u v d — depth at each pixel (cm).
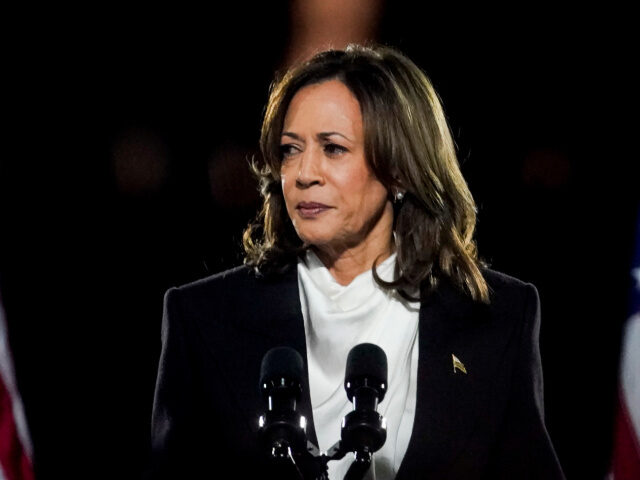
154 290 2266
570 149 2269
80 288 2238
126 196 2286
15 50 2250
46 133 2297
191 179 2303
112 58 2283
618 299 2208
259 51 2295
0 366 1304
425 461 782
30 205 2245
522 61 2247
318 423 793
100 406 2144
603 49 2222
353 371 656
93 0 2256
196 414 832
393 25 2233
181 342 845
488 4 2209
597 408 2156
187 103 2317
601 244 2241
